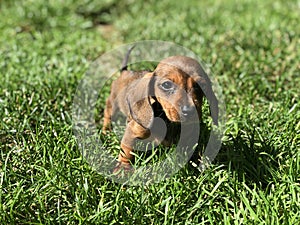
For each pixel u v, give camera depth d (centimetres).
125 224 77
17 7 168
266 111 103
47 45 143
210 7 173
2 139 95
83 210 79
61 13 166
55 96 109
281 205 79
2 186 82
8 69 124
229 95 113
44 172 84
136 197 81
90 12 174
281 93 111
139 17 168
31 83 114
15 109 102
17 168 87
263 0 177
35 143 91
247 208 77
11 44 141
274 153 89
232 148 91
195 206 79
